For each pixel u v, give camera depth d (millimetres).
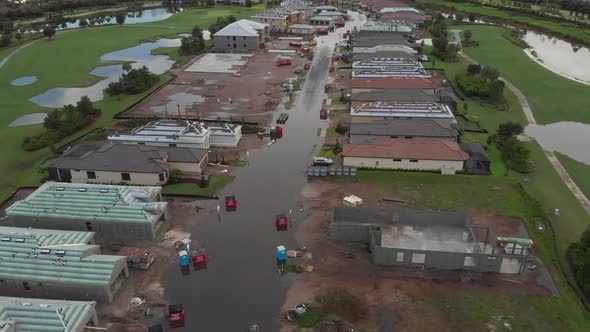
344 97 101938
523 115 94625
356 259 49781
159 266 49000
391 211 54062
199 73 124875
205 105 99500
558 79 117625
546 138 83688
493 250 50562
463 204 61062
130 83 107500
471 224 54344
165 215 57031
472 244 51406
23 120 92562
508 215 58406
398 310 42594
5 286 44500
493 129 86562
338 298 44062
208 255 50625
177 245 52031
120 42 163125
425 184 66375
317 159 71688
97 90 111812
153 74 117938
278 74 123188
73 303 40000
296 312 41438
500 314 42281
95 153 68812
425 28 183750
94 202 55531
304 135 83812
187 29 189000
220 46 152625
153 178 65812
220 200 62281
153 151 68125
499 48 149375
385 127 77312
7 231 50500
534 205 60281
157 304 43531
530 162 73375
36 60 137375
